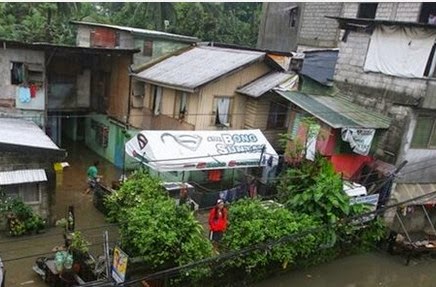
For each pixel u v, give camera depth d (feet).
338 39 91.40
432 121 69.97
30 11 121.90
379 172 71.15
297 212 58.80
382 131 71.05
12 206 54.80
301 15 105.09
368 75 74.84
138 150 65.46
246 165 67.97
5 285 45.60
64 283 44.70
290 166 72.08
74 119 96.02
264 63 80.23
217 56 82.84
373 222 65.98
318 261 60.80
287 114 81.00
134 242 46.16
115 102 86.28
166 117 78.84
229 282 51.85
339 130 67.87
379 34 72.49
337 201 58.44
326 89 80.59
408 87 68.59
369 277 61.41
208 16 138.10
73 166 83.46
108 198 58.44
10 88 70.38
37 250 52.49
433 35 65.67
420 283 62.18
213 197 65.67
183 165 62.49
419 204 70.79
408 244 65.36
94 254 51.78
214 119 76.69
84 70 87.20
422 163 71.72
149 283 46.70
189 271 46.16
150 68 83.71
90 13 137.49
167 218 47.29
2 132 59.57
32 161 55.47
